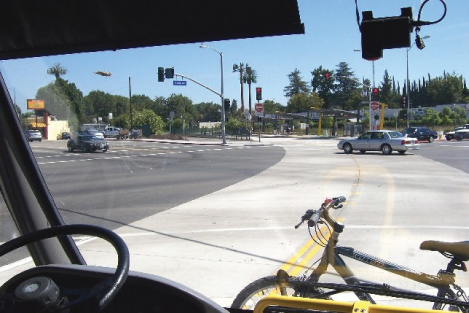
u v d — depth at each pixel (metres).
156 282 2.07
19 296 1.77
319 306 2.17
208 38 2.71
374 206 8.62
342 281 3.31
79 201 11.19
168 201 11.04
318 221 3.39
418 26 2.34
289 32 2.54
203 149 34.22
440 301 2.62
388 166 18.00
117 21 2.58
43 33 2.76
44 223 3.77
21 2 2.39
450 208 8.29
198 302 2.04
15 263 4.80
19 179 3.71
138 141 30.03
